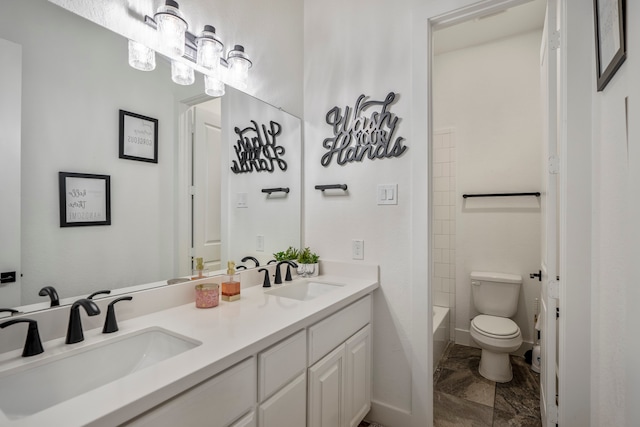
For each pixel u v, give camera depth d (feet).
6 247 2.98
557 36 4.75
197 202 4.83
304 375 4.00
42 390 2.71
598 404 3.86
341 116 6.46
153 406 2.29
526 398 6.78
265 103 6.01
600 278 3.79
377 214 6.04
